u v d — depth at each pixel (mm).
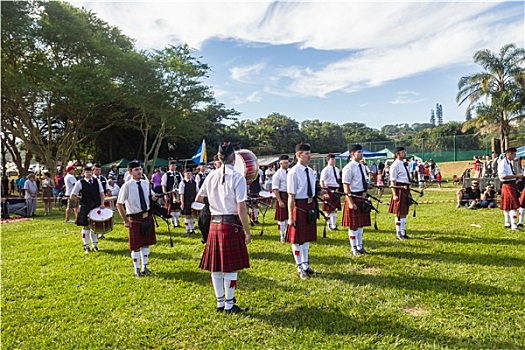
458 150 29141
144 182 4930
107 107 24344
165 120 24625
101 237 7496
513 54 24047
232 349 2936
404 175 6422
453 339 2986
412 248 5711
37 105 21000
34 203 11992
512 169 7059
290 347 2924
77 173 25844
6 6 17781
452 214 8992
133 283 4492
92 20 25438
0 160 26750
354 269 4770
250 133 51469
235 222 3590
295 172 4617
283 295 3959
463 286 4062
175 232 7859
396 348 2871
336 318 3391
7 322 3521
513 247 5562
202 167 8453
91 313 3664
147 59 23188
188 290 4203
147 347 3031
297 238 4535
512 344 2889
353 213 5496
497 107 23906
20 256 5957
